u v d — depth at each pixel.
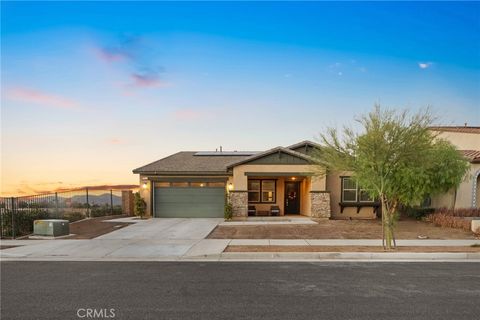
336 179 21.78
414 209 19.98
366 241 12.73
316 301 6.32
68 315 5.67
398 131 11.29
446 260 10.02
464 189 20.59
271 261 9.88
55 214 17.91
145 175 22.36
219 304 6.17
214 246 11.82
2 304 6.22
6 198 14.67
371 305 6.11
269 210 22.98
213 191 22.31
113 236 14.28
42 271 8.73
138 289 7.10
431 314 5.69
